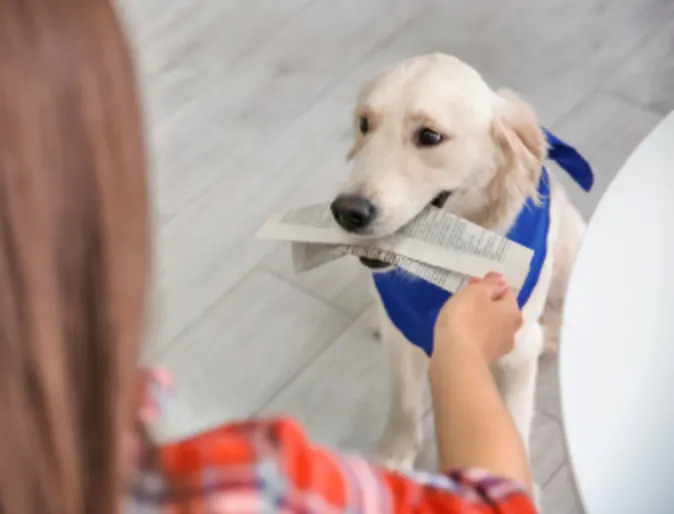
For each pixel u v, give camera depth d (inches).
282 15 91.0
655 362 28.5
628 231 32.5
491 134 45.3
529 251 41.3
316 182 73.7
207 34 89.4
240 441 16.7
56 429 13.0
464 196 46.8
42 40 11.9
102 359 13.6
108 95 12.7
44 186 12.2
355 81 83.0
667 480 25.8
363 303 64.6
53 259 12.6
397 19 89.4
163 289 66.0
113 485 14.4
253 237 69.6
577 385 28.0
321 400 59.0
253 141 77.9
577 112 77.9
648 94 79.2
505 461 23.7
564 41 85.2
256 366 61.2
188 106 81.7
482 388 26.2
